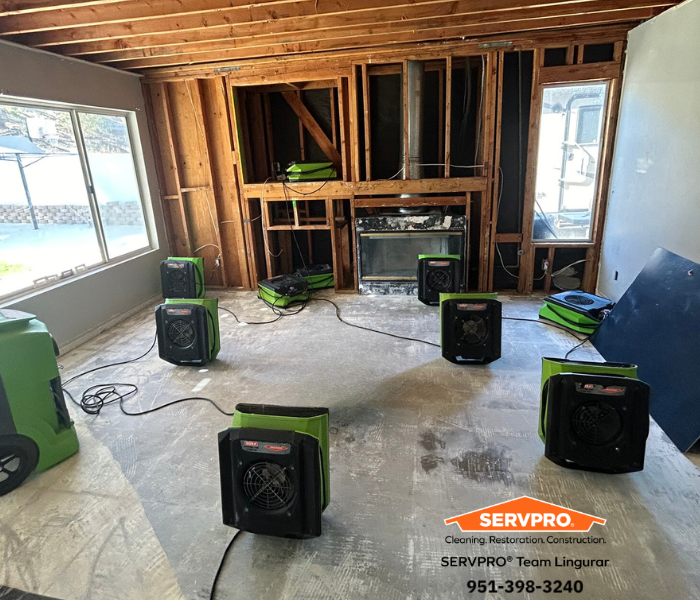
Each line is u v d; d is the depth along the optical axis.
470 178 4.47
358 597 1.55
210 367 3.34
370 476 2.13
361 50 4.29
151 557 1.74
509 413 2.61
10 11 2.81
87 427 2.62
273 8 3.18
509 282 4.93
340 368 3.25
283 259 5.65
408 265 4.88
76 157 4.03
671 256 3.04
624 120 4.01
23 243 3.52
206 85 4.80
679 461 2.18
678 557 1.66
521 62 4.28
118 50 3.75
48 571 1.69
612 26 3.89
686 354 2.55
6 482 2.09
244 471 1.69
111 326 4.30
